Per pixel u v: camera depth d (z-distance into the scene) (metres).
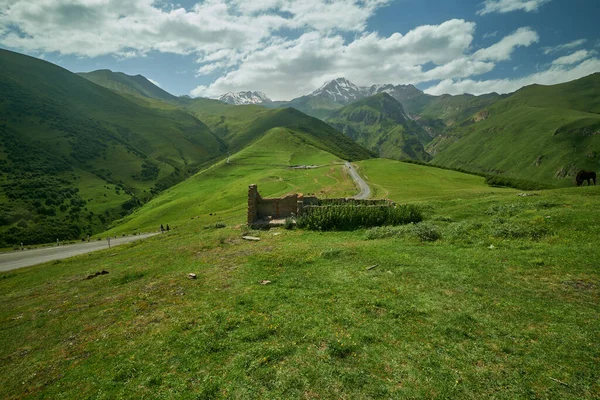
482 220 25.95
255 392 8.52
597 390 7.67
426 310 11.97
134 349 11.22
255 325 11.85
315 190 85.00
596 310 11.02
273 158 192.25
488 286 13.52
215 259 21.89
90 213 153.88
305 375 8.98
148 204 149.88
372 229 25.81
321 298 13.66
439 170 111.88
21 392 9.80
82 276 25.00
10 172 174.50
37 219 135.12
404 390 8.19
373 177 97.25
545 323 10.55
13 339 14.04
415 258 17.73
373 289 14.18
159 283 18.17
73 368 10.65
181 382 9.23
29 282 29.64
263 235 28.39
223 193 113.81
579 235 18.36
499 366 8.81
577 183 53.25
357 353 9.75
